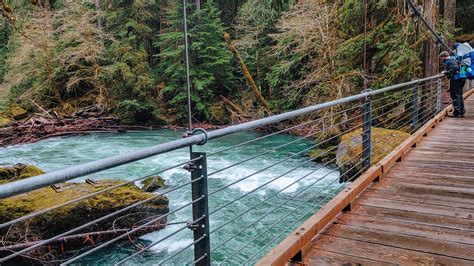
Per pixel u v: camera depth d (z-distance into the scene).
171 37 18.38
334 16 12.31
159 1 20.95
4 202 4.83
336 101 3.10
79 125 16.12
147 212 5.45
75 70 18.17
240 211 6.47
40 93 17.80
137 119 17.81
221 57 18.84
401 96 9.28
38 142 14.19
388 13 11.02
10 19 7.16
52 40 17.50
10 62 18.36
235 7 21.33
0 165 9.42
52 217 4.73
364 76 10.01
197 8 19.14
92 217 4.99
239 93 19.06
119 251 5.10
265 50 17.39
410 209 3.01
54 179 1.08
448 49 8.08
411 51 9.87
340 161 6.37
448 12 11.91
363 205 3.13
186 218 6.09
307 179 8.25
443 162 4.43
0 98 18.09
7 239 4.65
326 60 12.22
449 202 3.14
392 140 6.55
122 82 17.78
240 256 4.98
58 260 4.76
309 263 2.22
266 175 8.77
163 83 19.55
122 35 19.28
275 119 2.25
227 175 8.89
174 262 4.82
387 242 2.45
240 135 15.33
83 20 17.86
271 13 16.64
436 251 2.31
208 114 18.20
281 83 15.52
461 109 7.69
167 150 1.49
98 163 1.22
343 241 2.48
